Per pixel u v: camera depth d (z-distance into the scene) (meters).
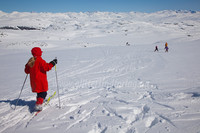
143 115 3.56
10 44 44.22
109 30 102.56
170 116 3.45
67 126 3.15
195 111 3.67
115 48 26.73
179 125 3.12
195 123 3.18
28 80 8.59
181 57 14.08
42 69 3.77
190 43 28.47
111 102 4.31
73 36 87.44
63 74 9.44
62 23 147.12
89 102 4.45
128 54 17.91
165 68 9.71
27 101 4.65
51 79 8.30
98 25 134.62
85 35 86.69
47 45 44.47
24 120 3.49
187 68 9.44
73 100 4.54
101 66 11.61
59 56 18.98
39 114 3.71
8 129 3.14
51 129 3.08
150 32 89.31
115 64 12.12
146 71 9.15
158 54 16.88
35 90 3.78
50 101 4.48
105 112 3.71
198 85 5.91
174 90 5.39
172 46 25.80
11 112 3.86
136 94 5.04
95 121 3.31
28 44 43.78
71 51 24.77
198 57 13.69
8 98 5.25
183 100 4.32
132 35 79.81
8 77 9.76
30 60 3.77
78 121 3.36
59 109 3.95
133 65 11.28
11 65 14.85
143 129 3.02
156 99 4.50
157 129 3.02
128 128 3.07
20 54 26.17
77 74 9.30
